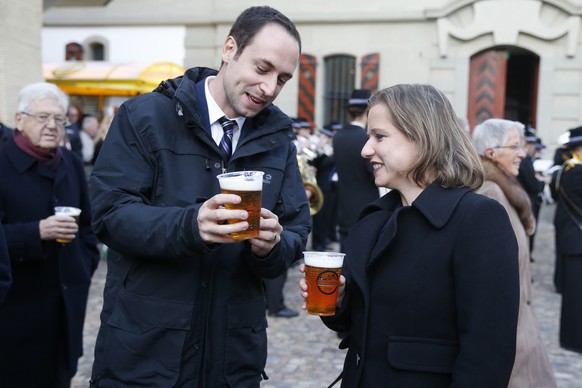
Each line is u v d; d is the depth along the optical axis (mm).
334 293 2074
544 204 15062
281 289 6629
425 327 1938
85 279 3584
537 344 3180
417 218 1997
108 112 14891
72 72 12391
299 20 16438
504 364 1820
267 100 2152
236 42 2145
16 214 3408
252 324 2271
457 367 1842
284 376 4910
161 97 2230
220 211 1823
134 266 2156
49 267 3396
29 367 3326
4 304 3266
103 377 2170
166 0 16969
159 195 2148
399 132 2020
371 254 2082
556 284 7996
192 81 2266
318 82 16547
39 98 3418
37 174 3484
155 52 17188
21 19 8039
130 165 2137
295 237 2314
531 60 20359
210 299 2164
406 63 16062
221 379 2191
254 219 1878
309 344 5723
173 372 2090
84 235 3764
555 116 15453
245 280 2256
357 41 16297
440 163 1992
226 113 2264
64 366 3480
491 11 15492
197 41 16938
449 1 15633
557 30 15219
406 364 1931
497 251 1864
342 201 6047
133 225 2006
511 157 3625
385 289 1992
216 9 16703
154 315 2104
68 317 3428
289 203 2375
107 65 12922
